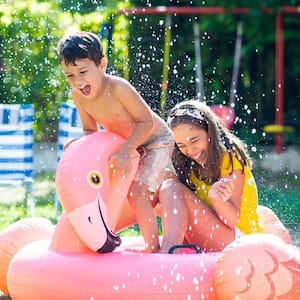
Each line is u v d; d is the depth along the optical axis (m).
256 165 18.86
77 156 7.19
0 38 17.61
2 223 12.36
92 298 6.77
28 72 17.77
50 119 18.41
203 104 7.93
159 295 6.71
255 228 7.88
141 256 6.96
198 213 7.68
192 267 6.83
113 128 7.51
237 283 6.61
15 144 12.55
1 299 7.83
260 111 23.23
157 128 7.65
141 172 7.54
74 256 7.02
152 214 7.51
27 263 7.14
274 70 23.28
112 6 18.59
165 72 17.83
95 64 7.20
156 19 20.91
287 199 14.50
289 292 6.61
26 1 17.22
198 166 7.88
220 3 22.70
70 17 17.36
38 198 14.95
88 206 7.05
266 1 22.11
